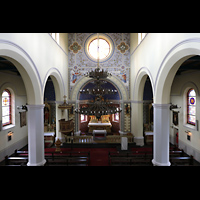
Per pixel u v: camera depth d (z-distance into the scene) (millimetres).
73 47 16500
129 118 16719
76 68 16531
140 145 14555
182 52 6344
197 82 11375
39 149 8781
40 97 8938
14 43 6414
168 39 7371
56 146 13250
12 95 13055
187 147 12672
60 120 13875
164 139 8508
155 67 8992
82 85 16578
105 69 16578
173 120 14727
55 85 13492
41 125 8898
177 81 13961
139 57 12617
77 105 16734
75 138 15219
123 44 16625
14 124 13125
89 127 20500
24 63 7344
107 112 9211
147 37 10398
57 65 12477
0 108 11406
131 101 16188
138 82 13883
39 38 8844
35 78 8336
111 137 15219
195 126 11680
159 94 8602
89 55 16594
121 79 16594
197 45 5344
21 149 14023
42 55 9297
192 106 12445
